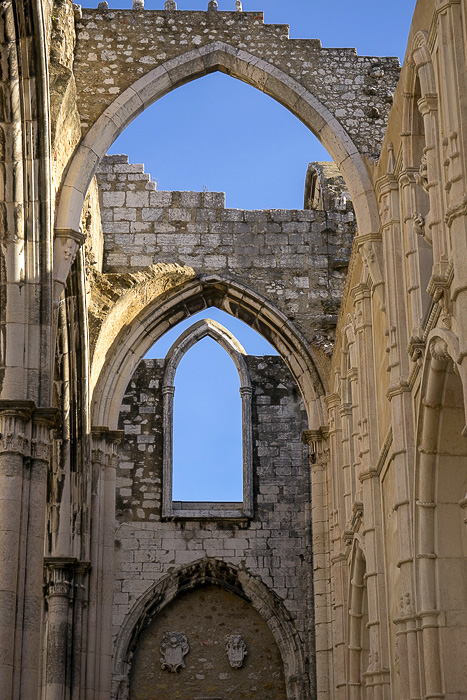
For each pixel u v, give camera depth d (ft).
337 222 95.61
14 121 57.31
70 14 68.49
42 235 58.80
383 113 71.77
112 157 95.50
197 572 104.68
